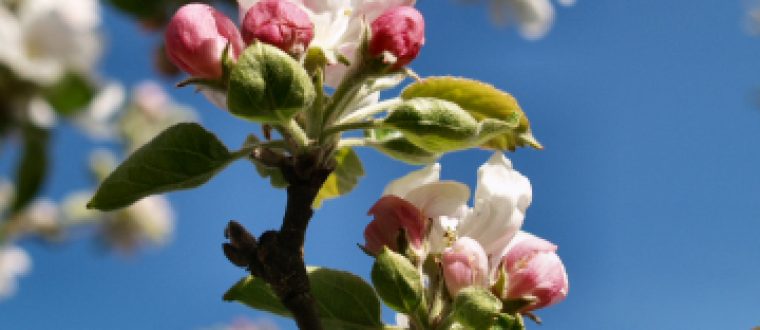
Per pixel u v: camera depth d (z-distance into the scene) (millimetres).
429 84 386
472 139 364
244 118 352
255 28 355
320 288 390
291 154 371
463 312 374
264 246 364
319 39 368
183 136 363
